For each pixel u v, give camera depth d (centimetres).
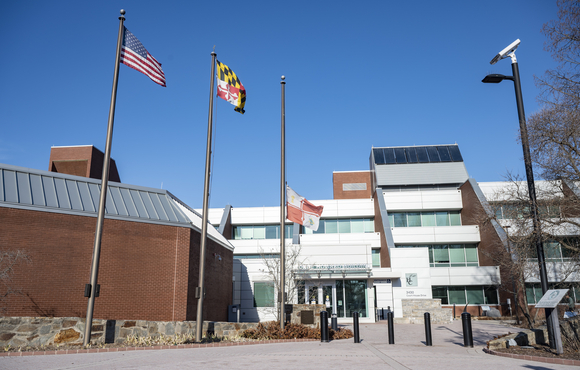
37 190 1809
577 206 1695
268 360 1023
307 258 3472
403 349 1331
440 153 5128
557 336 1197
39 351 1193
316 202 4753
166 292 2000
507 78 1476
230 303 3025
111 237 1897
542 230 1742
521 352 1212
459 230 4241
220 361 998
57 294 1714
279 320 1933
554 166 1641
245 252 4403
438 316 2920
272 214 4744
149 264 1980
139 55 1636
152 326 1659
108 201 2005
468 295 3938
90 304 1412
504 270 3634
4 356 1115
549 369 909
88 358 1061
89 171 4225
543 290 1349
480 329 2294
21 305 1623
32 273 1670
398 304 3381
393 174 4925
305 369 884
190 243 2144
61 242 1764
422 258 3466
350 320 3228
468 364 988
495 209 2738
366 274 3272
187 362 975
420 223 4562
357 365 952
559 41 1602
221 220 4525
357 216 4700
